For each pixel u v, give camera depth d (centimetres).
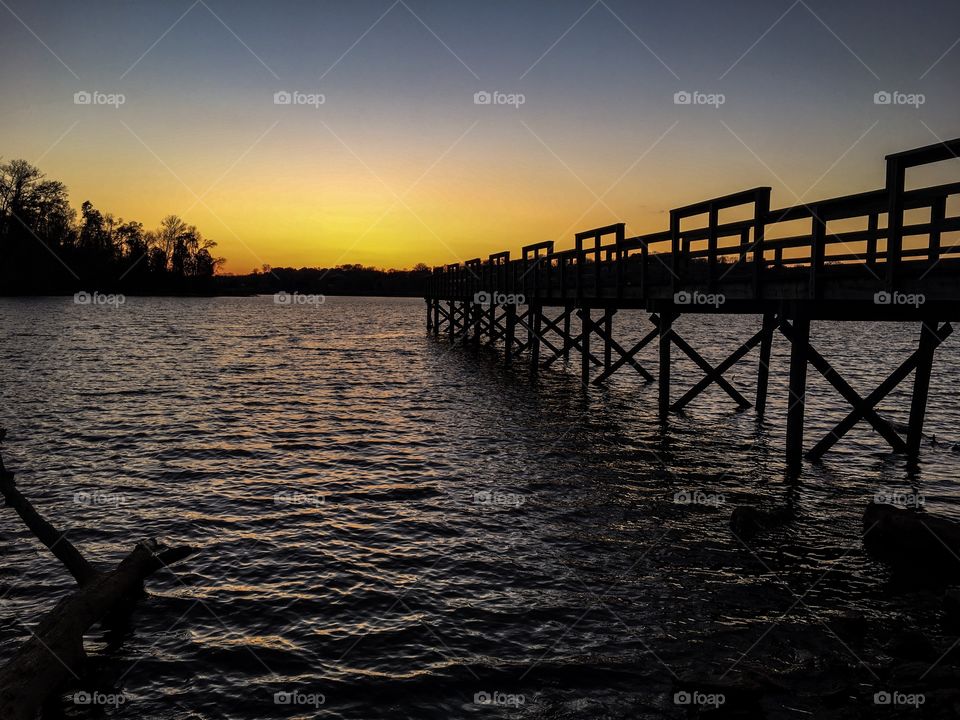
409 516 834
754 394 1806
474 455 1145
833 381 1053
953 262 632
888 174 705
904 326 6819
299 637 548
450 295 3659
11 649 521
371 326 5634
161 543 684
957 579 637
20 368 2198
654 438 1272
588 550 722
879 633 539
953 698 427
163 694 472
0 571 655
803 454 1116
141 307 7238
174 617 580
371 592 627
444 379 2175
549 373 2336
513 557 705
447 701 462
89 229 7812
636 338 4522
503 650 525
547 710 449
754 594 614
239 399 1716
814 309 889
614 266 1641
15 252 6806
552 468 1058
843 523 799
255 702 463
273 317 6888
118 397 1698
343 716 447
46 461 1064
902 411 1523
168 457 1108
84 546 726
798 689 459
